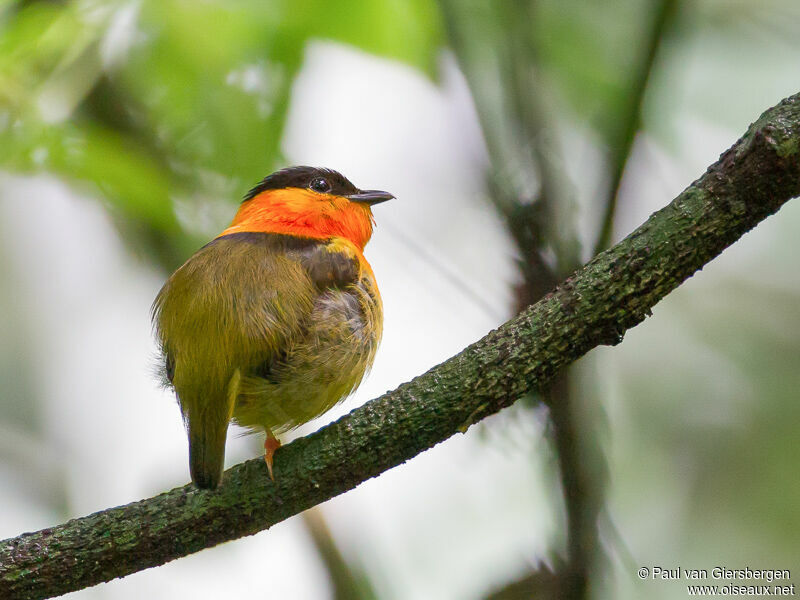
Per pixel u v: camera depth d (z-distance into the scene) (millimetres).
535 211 8648
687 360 13266
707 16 12008
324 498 7418
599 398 8336
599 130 10570
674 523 12352
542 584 7828
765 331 13414
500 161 8984
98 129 9930
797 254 13773
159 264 11742
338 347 8164
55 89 9445
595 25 10930
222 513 7367
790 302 13531
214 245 8727
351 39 9727
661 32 8781
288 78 9836
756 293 13602
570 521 7863
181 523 7367
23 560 7238
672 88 11164
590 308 6891
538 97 9312
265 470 7410
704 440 12773
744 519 12383
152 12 9594
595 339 6945
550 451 8203
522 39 9484
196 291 8008
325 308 8133
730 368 13250
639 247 6812
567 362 7012
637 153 8719
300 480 7340
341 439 7297
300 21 9555
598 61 10828
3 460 12672
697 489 12531
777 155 6453
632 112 8711
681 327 13438
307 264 8367
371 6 9594
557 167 8961
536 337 6984
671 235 6746
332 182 10422
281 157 10125
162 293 8758
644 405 12977
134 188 9492
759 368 13195
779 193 6566
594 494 7918
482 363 7074
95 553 7301
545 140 9039
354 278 8555
